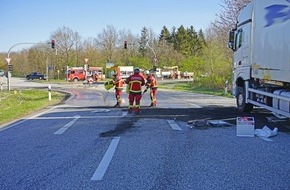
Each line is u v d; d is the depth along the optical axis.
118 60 91.06
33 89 46.12
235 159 7.37
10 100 27.69
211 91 38.47
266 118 13.58
